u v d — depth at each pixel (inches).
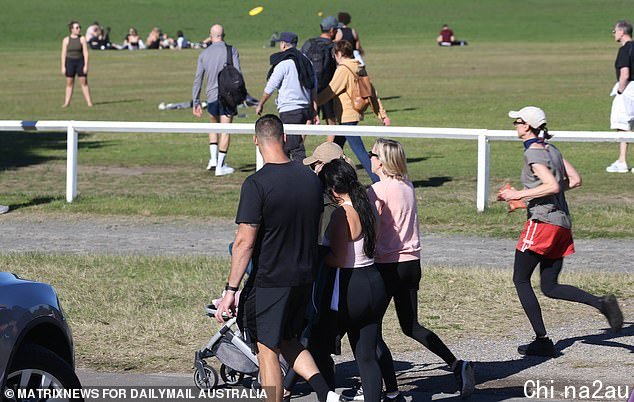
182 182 1451.8
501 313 805.9
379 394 564.4
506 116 2143.2
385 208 610.5
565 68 3526.1
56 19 6727.4
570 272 924.6
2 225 1168.8
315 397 627.8
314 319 569.9
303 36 6176.2
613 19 6948.8
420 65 3757.4
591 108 2287.2
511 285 880.9
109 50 5369.1
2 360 467.2
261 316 544.1
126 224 1176.2
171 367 681.6
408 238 615.8
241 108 2365.9
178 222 1188.5
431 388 642.8
